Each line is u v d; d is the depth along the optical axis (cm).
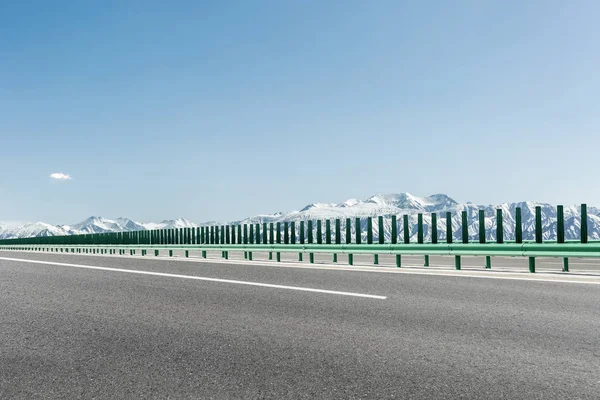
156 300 660
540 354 418
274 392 335
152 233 2717
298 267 1084
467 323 525
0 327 518
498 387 344
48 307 620
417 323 525
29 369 387
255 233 2009
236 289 742
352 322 530
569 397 327
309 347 439
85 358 412
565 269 1102
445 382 353
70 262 1238
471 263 1816
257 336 476
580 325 516
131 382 356
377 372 373
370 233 1542
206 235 2314
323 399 323
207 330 500
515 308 600
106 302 650
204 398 327
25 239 4319
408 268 1064
